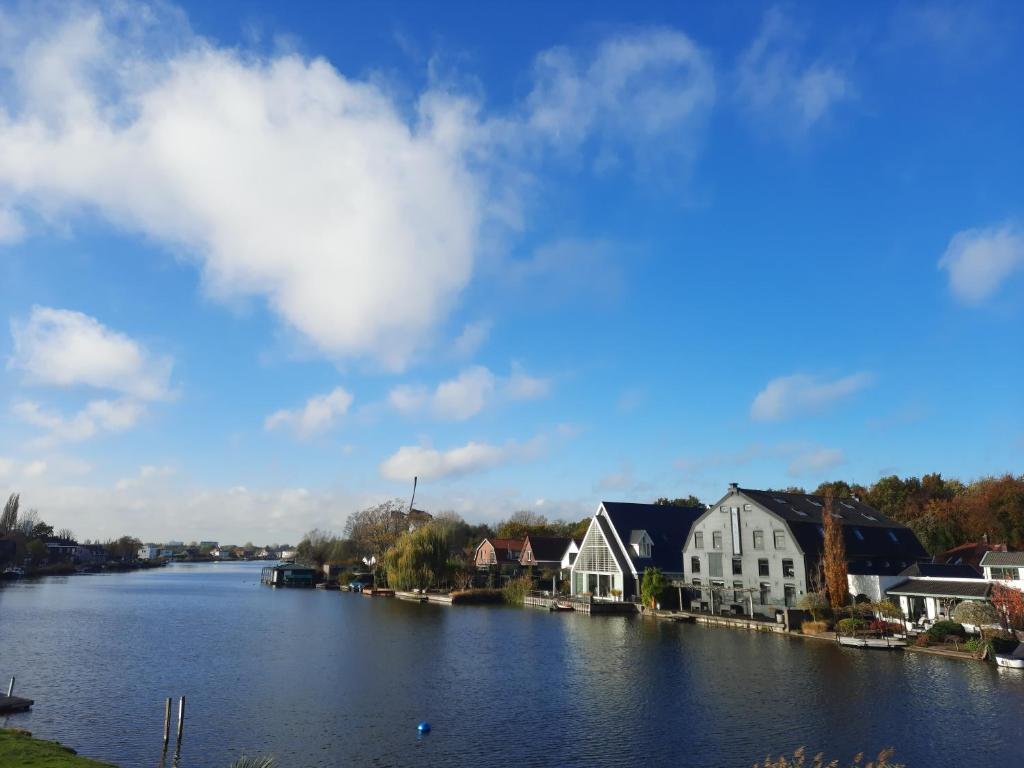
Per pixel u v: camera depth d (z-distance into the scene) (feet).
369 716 102.27
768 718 99.91
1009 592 151.84
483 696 114.73
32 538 628.28
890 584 189.88
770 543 215.10
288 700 111.96
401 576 331.77
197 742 89.25
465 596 294.46
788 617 186.29
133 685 122.62
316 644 172.45
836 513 219.82
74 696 113.70
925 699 109.70
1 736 76.28
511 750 86.58
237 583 475.31
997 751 84.79
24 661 145.69
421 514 469.57
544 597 277.03
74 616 235.81
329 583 421.59
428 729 95.35
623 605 247.29
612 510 280.51
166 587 416.26
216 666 141.49
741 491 228.22
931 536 289.74
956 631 158.51
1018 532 267.39
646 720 99.50
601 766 80.89
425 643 173.88
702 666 139.03
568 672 134.41
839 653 152.97
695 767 80.23
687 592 242.58
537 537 373.81
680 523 287.89
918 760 81.87
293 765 81.10
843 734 92.12
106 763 72.64
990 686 118.32
